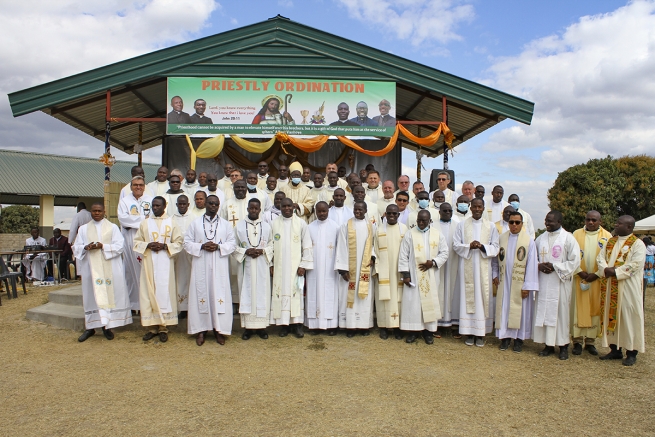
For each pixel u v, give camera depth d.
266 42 10.30
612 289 6.44
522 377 5.80
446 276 7.63
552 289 6.57
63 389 5.28
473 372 5.96
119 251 7.33
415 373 5.87
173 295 7.24
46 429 4.29
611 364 6.39
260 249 7.19
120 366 6.08
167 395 5.09
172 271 7.24
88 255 7.25
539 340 6.68
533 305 6.86
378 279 7.39
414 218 8.30
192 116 10.21
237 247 7.25
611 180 31.94
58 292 9.57
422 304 7.18
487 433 4.26
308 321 7.57
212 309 7.07
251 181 8.80
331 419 4.50
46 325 8.26
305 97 10.37
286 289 7.39
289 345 7.06
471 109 11.81
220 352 6.68
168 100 10.16
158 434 4.18
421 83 10.53
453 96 10.61
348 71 10.43
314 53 10.37
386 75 10.47
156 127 14.23
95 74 9.93
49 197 24.00
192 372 5.84
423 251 7.26
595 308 6.70
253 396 5.06
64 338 7.45
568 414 4.71
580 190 31.95
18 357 6.50
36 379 5.61
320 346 7.02
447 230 7.85
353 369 5.98
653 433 4.32
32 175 24.03
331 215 7.99
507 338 6.98
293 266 7.43
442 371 5.97
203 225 7.12
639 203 33.19
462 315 7.18
